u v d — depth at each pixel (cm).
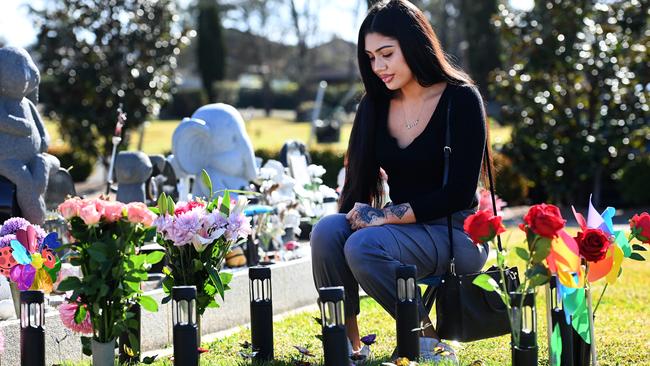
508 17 1730
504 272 417
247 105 6088
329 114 4275
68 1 1989
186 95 4903
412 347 406
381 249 430
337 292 380
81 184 2170
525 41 1692
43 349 392
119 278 387
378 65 453
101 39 1992
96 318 392
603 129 1667
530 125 1702
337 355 381
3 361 462
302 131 4016
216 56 5356
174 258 438
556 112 1692
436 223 453
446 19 5384
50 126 3039
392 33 449
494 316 421
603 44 1666
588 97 1686
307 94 6056
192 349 385
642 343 528
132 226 386
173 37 2047
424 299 466
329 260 447
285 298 677
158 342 552
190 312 386
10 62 616
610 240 405
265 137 3612
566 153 1669
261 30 6131
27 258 427
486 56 4194
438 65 452
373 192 488
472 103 446
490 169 467
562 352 405
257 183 877
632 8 1662
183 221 425
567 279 383
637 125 1670
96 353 395
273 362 446
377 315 630
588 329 416
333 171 1966
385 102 478
